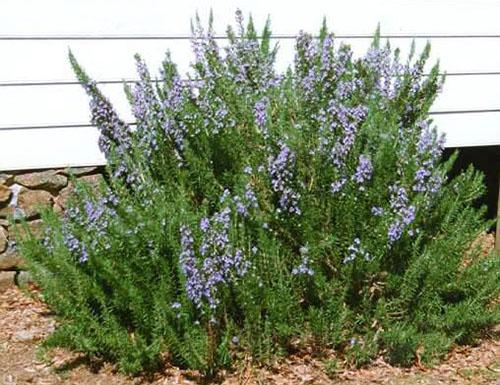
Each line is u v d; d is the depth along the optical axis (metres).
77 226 4.09
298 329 4.04
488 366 4.17
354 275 4.03
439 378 4.04
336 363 4.01
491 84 5.44
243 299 3.90
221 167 4.18
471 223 4.32
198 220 3.97
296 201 4.00
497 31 5.40
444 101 5.37
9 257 4.82
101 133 4.37
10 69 4.70
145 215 4.00
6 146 4.74
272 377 3.95
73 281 4.02
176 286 3.99
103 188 4.11
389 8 5.21
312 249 3.97
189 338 3.85
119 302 3.96
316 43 4.69
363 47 5.20
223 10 4.96
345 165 4.01
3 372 4.03
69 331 3.96
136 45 4.86
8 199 4.78
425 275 4.10
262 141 4.11
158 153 4.21
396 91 4.40
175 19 4.89
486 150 5.95
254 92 4.35
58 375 4.00
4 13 4.66
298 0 5.07
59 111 4.79
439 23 5.30
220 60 4.47
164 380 3.92
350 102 4.16
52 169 4.82
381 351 4.16
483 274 4.26
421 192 4.04
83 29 4.78
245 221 3.98
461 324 4.22
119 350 3.95
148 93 4.29
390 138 4.02
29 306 4.66
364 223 4.02
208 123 4.16
